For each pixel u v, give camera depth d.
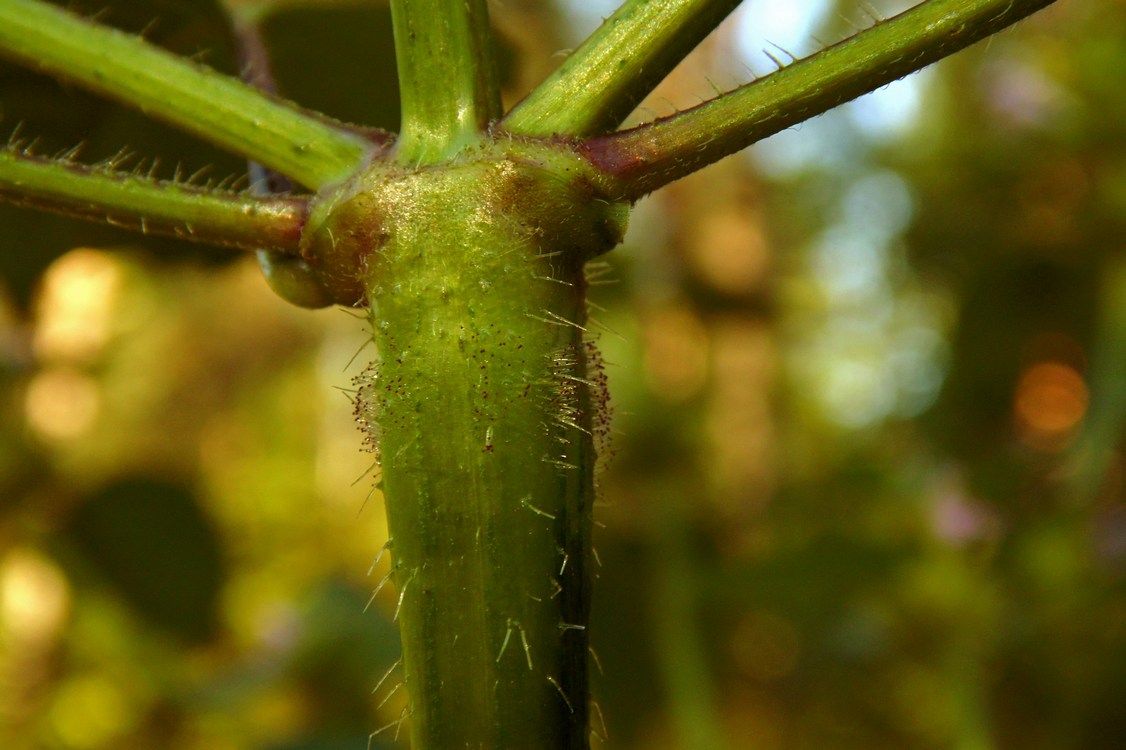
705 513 0.23
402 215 0.07
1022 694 0.18
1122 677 0.17
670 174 0.07
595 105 0.07
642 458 0.28
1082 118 0.26
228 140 0.07
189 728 0.26
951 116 0.30
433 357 0.07
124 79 0.07
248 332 0.44
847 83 0.07
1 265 0.13
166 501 0.17
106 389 0.32
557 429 0.07
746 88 0.07
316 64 0.11
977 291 0.27
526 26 0.24
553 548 0.07
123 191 0.07
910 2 0.20
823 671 0.24
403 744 0.12
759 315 0.35
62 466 0.18
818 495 0.21
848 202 0.37
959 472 0.17
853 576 0.17
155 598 0.17
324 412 0.50
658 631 0.17
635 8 0.07
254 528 0.46
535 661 0.07
